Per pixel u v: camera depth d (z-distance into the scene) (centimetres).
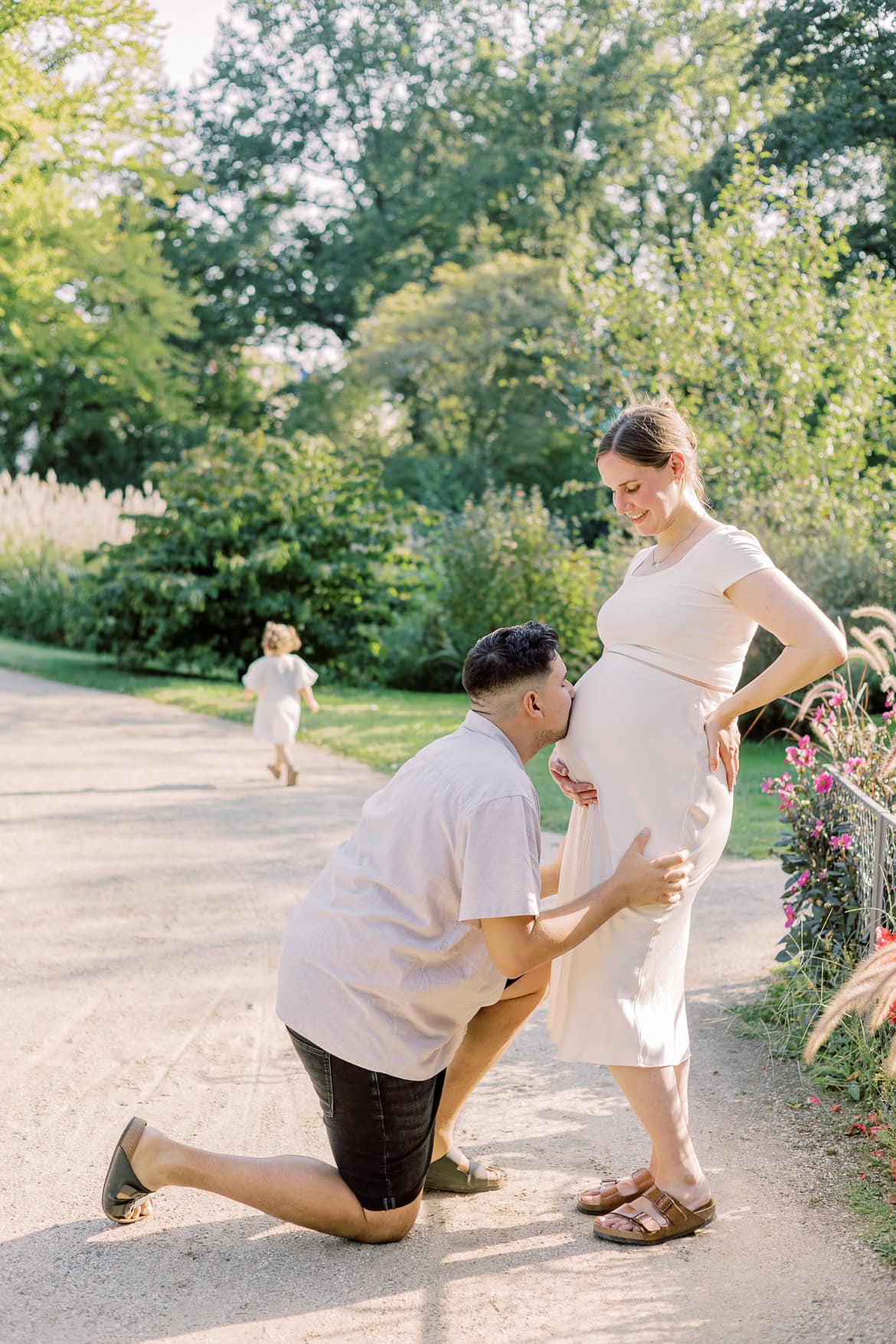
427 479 2789
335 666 1499
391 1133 254
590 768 262
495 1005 278
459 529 1494
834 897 404
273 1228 273
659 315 1273
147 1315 238
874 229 1852
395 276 3462
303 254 3656
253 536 1479
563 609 1398
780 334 1227
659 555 268
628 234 3102
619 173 3105
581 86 3028
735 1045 382
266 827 702
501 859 242
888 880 368
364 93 3459
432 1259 259
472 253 3225
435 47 3381
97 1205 282
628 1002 259
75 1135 318
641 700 255
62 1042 382
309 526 1488
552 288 2734
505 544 1441
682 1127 267
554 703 262
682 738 255
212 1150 308
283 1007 261
